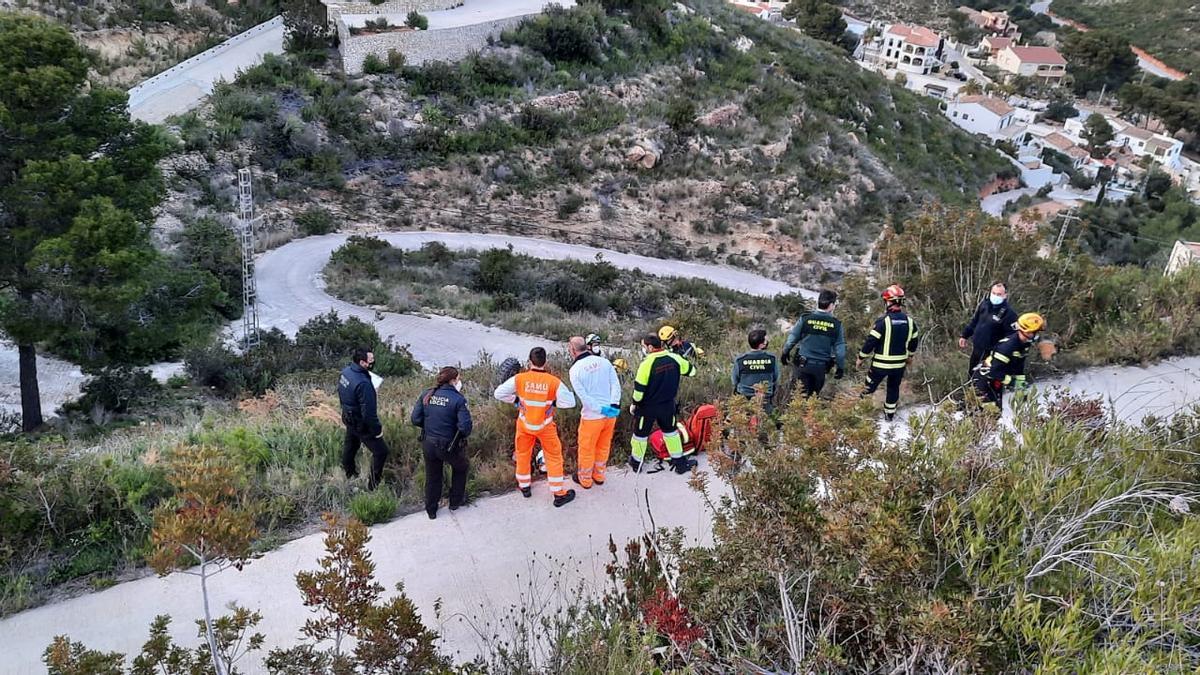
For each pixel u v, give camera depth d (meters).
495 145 37.50
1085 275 11.24
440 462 6.77
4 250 16.22
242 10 46.16
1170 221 65.88
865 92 56.31
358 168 34.84
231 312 24.30
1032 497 4.03
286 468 7.46
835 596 3.99
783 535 4.20
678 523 6.83
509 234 35.84
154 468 7.11
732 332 13.73
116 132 17.91
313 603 4.50
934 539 4.09
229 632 4.57
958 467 4.33
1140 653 3.28
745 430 4.86
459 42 39.50
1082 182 75.81
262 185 32.38
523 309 27.03
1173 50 120.88
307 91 35.59
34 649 5.30
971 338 8.80
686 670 3.82
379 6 39.44
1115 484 4.38
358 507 6.87
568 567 6.27
